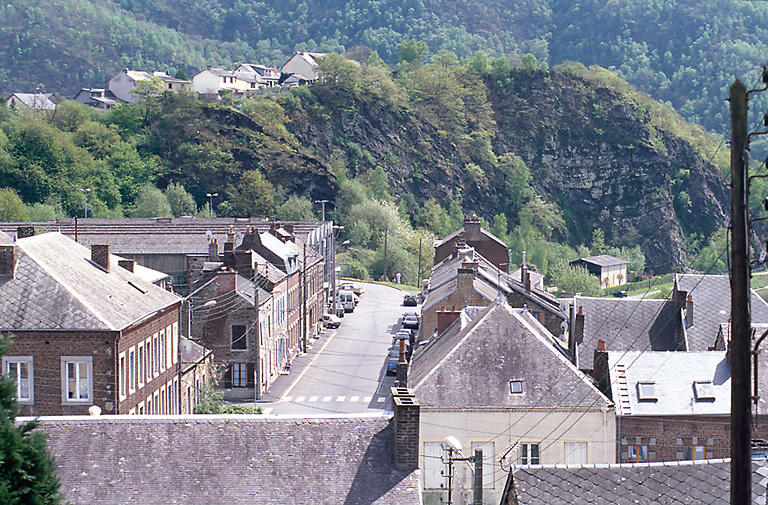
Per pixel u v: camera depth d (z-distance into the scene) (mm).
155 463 37781
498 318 54656
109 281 63750
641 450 51812
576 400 51781
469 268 85125
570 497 31656
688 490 32062
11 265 58125
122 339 57375
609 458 51562
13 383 29812
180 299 71500
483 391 51781
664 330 76250
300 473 37531
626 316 77250
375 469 37625
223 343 89438
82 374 56500
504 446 51344
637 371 54375
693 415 51969
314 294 127875
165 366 67625
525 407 51344
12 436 28219
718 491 32031
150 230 140375
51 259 60531
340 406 85375
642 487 32156
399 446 37750
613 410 51719
